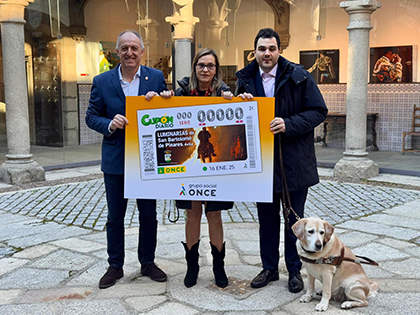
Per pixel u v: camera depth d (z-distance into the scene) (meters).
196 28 10.68
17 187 8.20
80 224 5.98
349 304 3.48
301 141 3.79
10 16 8.12
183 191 3.74
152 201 4.07
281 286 3.94
